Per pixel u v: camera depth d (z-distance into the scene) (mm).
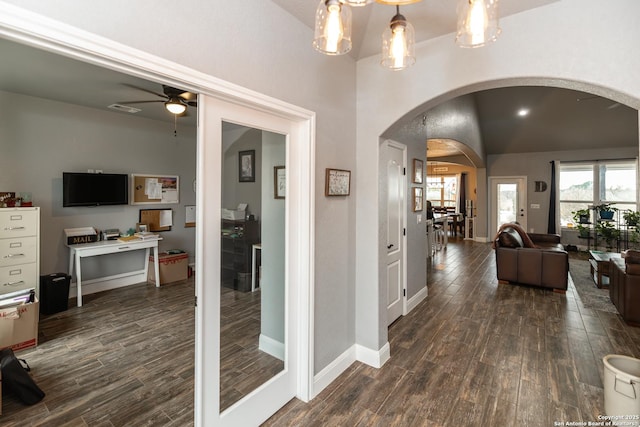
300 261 2156
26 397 2092
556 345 2938
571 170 8367
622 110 6629
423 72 2275
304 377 2168
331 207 2367
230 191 1735
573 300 4219
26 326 2852
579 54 1730
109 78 3186
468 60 2074
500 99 7121
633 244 7352
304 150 2117
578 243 8117
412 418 1979
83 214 4309
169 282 4918
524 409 2051
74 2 1064
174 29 1347
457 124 5746
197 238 1591
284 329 2119
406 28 1194
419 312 3799
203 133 1566
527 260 4742
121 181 4570
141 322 3447
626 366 2010
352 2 986
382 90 2484
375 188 2564
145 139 4914
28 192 3818
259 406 1921
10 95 3648
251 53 1698
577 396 2178
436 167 12180
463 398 2168
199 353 1604
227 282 1761
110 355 2748
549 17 1803
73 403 2125
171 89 3160
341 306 2506
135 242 4461
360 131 2613
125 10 1189
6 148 3641
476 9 995
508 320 3545
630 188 7566
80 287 3930
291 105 1955
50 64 2840
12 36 981
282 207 2078
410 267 3877
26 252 3361
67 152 4121
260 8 1754
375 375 2467
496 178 9234
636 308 3352
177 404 2123
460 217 10773
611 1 1654
